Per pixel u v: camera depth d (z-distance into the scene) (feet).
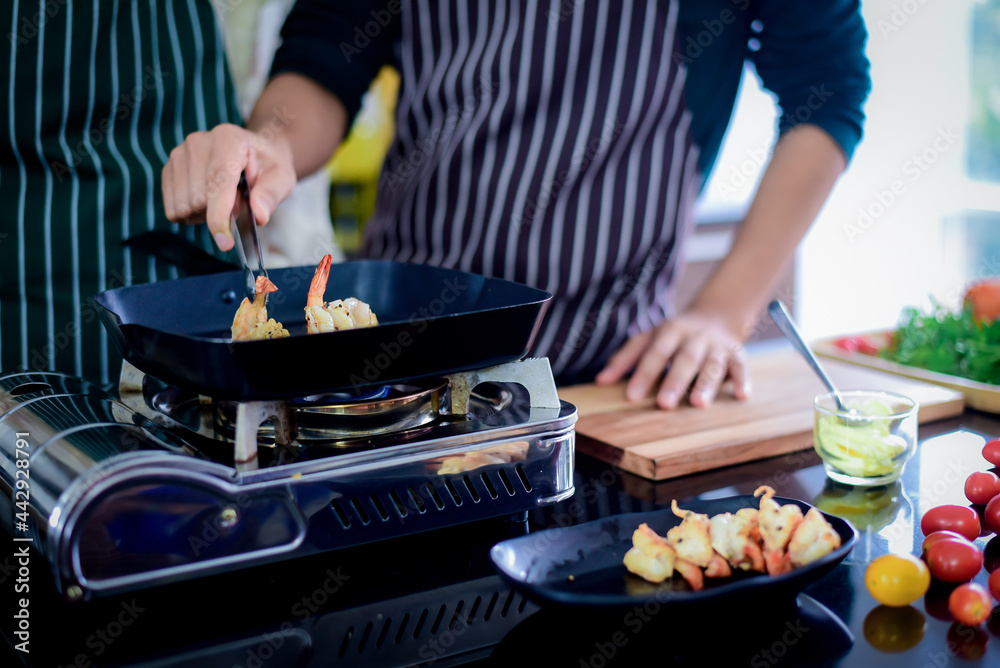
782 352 5.58
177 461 2.45
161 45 4.81
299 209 7.95
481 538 3.10
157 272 4.94
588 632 2.47
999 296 5.95
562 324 5.70
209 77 5.07
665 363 4.72
